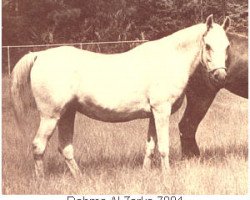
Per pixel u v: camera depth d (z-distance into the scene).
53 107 7.80
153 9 25.20
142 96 8.10
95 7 24.75
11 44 23.30
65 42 24.11
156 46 8.27
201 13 24.42
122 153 9.67
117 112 8.09
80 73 7.89
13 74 8.00
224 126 12.01
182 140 9.52
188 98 9.52
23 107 8.04
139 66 8.10
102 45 23.72
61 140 8.19
